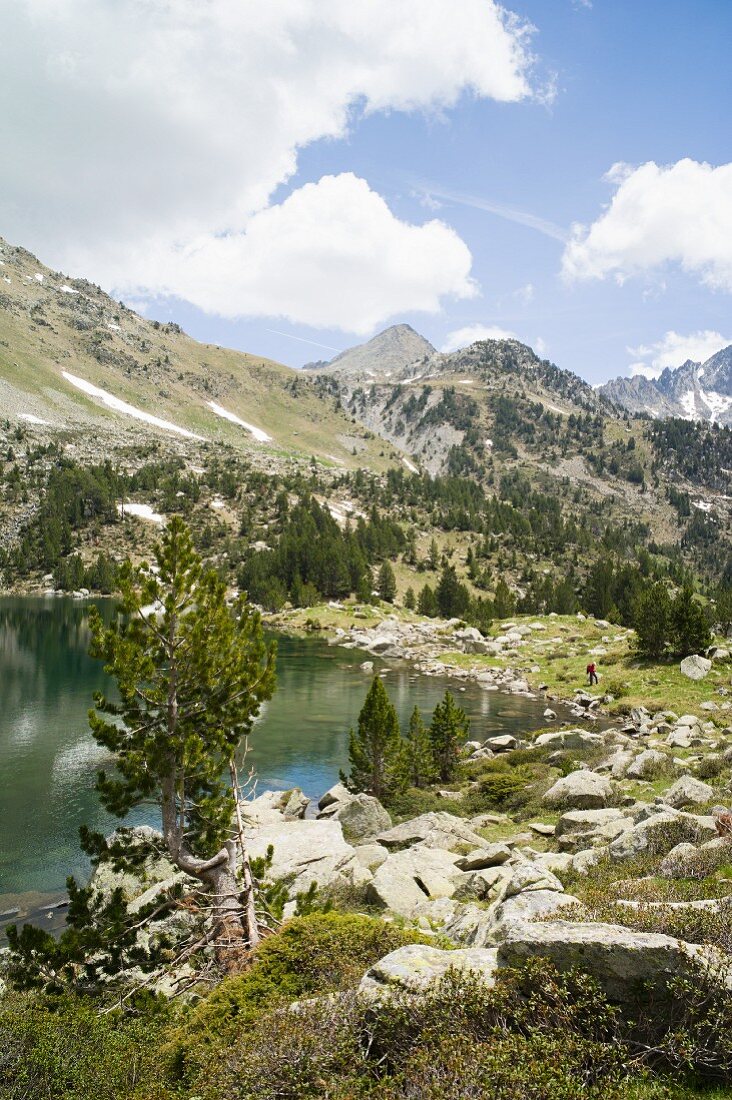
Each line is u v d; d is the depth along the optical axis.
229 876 17.17
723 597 120.88
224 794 18.19
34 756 42.28
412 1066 7.36
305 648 96.44
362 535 163.88
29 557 159.50
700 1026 7.36
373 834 28.91
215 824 17.39
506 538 196.62
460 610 129.50
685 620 67.38
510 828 29.45
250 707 18.36
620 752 38.72
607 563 146.50
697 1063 7.29
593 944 8.10
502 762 41.22
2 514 172.62
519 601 141.75
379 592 142.50
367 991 9.11
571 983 8.05
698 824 18.88
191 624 17.62
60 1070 10.28
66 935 15.43
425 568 165.38
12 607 123.88
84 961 15.52
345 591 138.38
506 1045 7.26
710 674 60.97
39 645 84.69
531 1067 6.82
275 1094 8.12
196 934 16.86
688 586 70.88
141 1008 13.92
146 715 17.81
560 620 111.38
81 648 83.12
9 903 24.97
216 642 18.09
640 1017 7.67
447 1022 8.00
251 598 132.00
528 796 32.88
